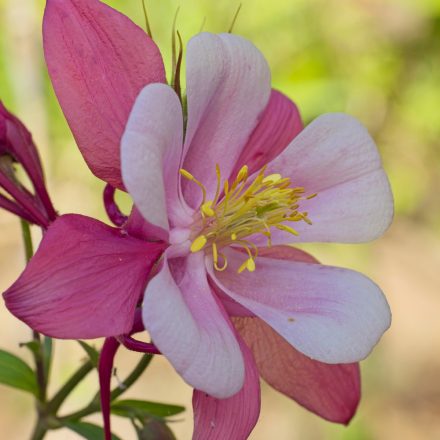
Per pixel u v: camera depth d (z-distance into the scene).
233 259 0.26
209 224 0.26
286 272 0.26
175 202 0.26
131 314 0.24
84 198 0.44
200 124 0.26
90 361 0.27
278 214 0.26
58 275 0.23
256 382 0.25
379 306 0.25
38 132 0.39
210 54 0.25
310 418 0.46
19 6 0.38
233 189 0.26
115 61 0.25
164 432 0.27
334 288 0.26
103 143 0.24
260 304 0.25
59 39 0.24
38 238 0.35
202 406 0.24
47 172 0.39
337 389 0.27
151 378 0.45
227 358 0.24
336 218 0.26
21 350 0.40
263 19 0.46
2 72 0.39
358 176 0.26
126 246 0.24
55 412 0.28
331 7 0.47
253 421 0.25
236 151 0.26
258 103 0.26
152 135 0.23
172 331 0.23
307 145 0.26
